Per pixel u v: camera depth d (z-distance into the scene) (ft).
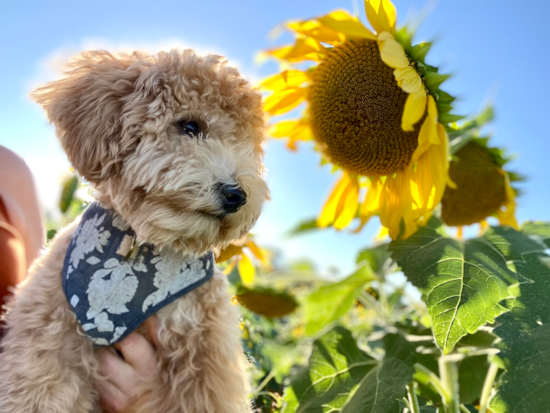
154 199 1.03
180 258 1.10
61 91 1.08
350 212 1.49
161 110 1.05
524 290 1.03
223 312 1.12
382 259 1.63
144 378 1.07
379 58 1.23
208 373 1.06
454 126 1.26
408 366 1.14
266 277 2.04
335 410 1.21
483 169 1.47
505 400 0.88
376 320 2.01
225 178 1.04
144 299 1.06
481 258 1.11
